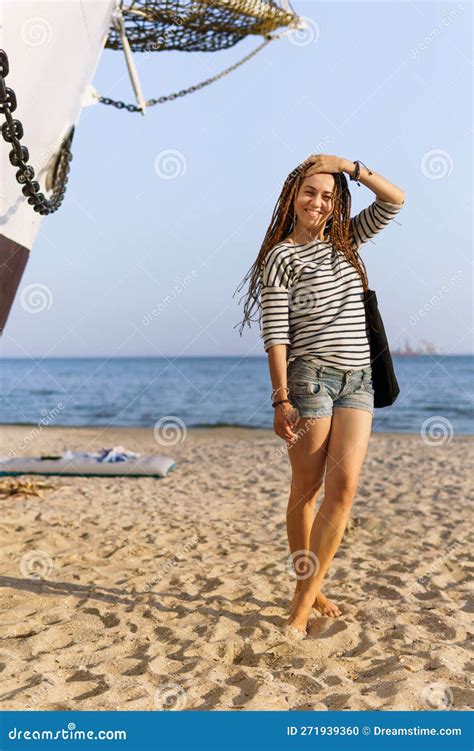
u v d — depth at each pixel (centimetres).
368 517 595
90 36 444
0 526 566
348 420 306
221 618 344
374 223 324
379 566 449
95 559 475
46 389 4294
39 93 402
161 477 889
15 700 254
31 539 528
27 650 306
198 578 426
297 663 294
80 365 7625
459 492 733
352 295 307
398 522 586
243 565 457
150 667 286
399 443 1337
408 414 2412
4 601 375
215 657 303
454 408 2575
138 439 1672
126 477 888
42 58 396
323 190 304
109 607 369
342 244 309
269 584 411
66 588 401
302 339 306
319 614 350
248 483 852
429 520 593
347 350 303
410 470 919
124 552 495
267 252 315
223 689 265
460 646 312
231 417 2669
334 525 309
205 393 3781
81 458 924
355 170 306
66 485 814
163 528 582
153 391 3962
